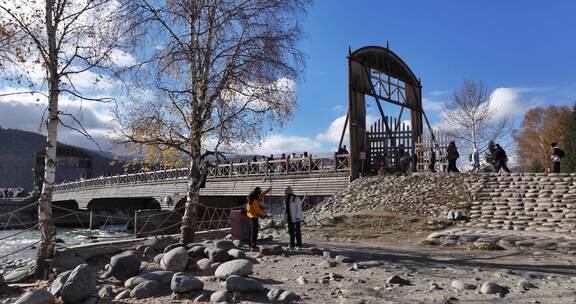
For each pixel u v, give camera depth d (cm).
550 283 750
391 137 2584
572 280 763
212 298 676
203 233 1526
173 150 1252
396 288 730
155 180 3928
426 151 2511
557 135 5350
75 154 6962
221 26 1190
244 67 1190
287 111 1243
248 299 684
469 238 1377
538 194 1794
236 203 3459
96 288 727
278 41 1211
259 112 1230
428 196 2000
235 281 714
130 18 1143
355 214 1900
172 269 876
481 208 1780
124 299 704
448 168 2358
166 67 1195
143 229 2423
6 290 840
